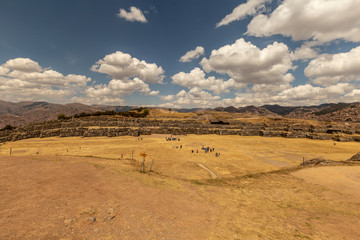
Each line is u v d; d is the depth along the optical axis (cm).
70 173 2030
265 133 9569
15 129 8181
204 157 4781
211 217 1348
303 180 2511
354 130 9888
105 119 11538
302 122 14312
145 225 1119
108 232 1001
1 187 1456
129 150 5403
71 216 1112
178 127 10944
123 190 1695
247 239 1070
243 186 2406
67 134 8175
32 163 2347
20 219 1027
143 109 17250
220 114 18538
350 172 2719
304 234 1152
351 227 1241
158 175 2656
